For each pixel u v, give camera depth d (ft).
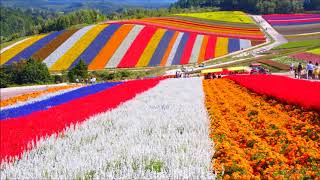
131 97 75.92
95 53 278.87
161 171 26.81
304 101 53.21
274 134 40.45
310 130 40.75
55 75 229.25
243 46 303.68
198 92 84.23
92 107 61.26
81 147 34.65
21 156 32.48
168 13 580.30
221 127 42.39
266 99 66.08
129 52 279.90
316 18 437.17
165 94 81.41
